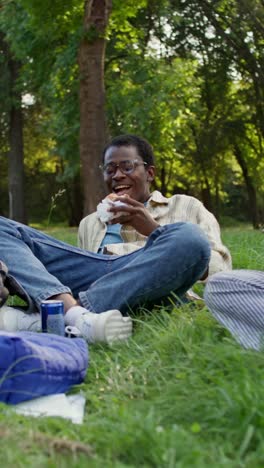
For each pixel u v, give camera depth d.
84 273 4.30
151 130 19.19
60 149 19.88
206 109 27.06
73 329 3.62
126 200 4.34
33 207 44.25
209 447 2.29
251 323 3.31
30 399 2.79
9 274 3.83
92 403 2.86
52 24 12.80
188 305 4.07
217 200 29.89
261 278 3.39
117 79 19.36
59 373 2.90
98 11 12.27
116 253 4.61
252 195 31.53
